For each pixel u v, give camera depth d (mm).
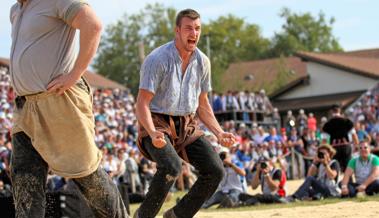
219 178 7816
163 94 7730
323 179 17453
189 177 26797
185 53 7750
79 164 6125
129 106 43562
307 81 62531
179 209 7918
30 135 6148
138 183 25422
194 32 7652
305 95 62688
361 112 44438
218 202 17234
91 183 6258
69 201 12219
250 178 27156
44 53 6047
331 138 23547
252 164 26828
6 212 12000
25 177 6133
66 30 6113
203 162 7781
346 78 61469
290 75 79938
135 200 20641
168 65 7680
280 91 62875
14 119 6223
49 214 12219
